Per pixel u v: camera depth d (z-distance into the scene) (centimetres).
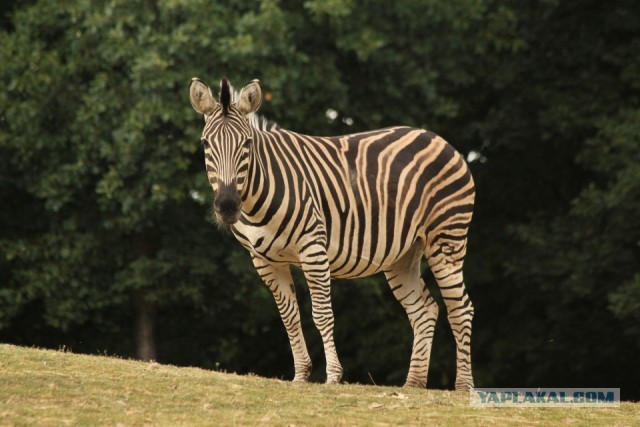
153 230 3678
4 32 3534
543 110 4091
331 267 2047
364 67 3750
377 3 3612
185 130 3344
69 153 3559
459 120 4312
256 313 3803
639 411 1795
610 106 3916
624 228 3700
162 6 3319
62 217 3625
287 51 3428
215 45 3316
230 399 1700
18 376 1712
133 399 1648
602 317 3956
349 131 3844
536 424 1650
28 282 3528
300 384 1912
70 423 1477
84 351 3906
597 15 4034
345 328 3997
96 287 3600
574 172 4294
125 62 3491
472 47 4075
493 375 4162
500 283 4288
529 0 4150
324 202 1994
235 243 3644
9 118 3444
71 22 3509
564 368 4241
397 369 4138
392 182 2078
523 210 4381
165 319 3944
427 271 4047
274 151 1952
